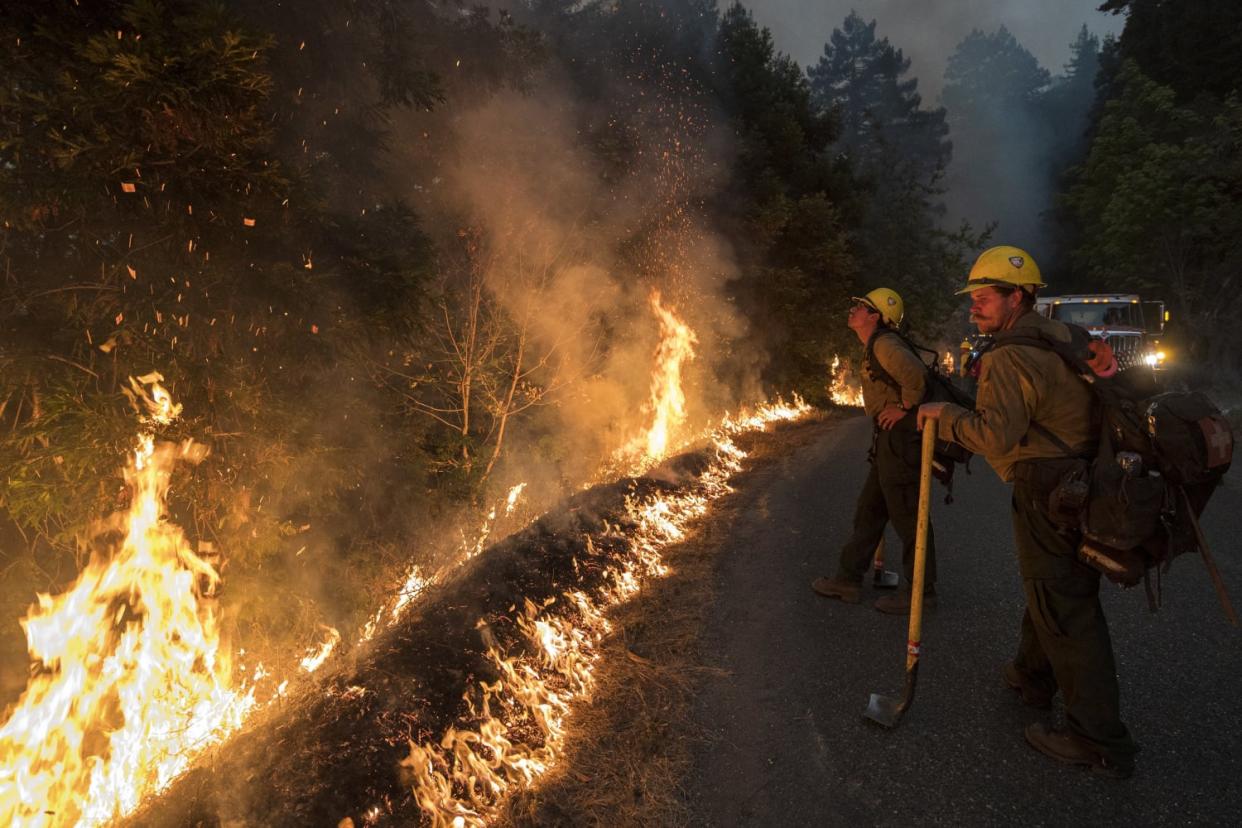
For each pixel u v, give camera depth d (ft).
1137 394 9.16
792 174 50.26
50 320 14.30
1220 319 70.13
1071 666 9.07
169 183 14.37
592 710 11.19
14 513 13.33
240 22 13.74
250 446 16.30
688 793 9.31
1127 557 8.50
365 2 21.16
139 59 12.29
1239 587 14.37
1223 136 68.28
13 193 12.80
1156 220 69.15
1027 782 8.98
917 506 13.46
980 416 9.32
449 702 10.05
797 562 17.21
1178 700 10.50
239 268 16.05
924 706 10.72
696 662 12.56
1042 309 60.23
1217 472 8.44
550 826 8.76
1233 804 8.35
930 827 8.39
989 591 14.78
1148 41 102.42
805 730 10.39
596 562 15.96
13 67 14.02
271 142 18.49
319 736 8.96
